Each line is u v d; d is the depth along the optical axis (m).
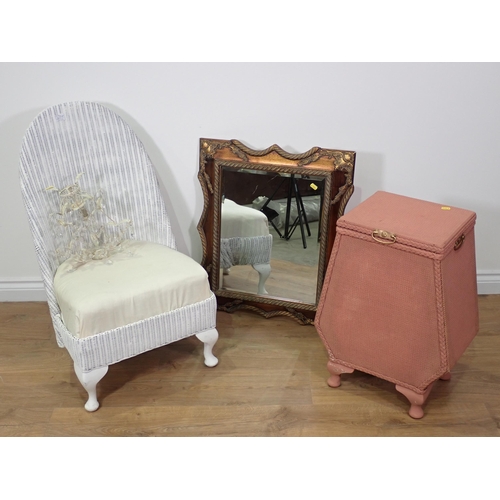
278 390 2.31
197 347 2.55
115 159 2.40
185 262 2.32
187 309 2.26
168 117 2.54
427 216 2.11
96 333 2.10
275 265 2.60
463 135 2.55
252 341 2.58
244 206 2.55
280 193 2.49
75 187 2.29
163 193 2.70
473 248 2.20
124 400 2.26
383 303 2.08
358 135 2.55
